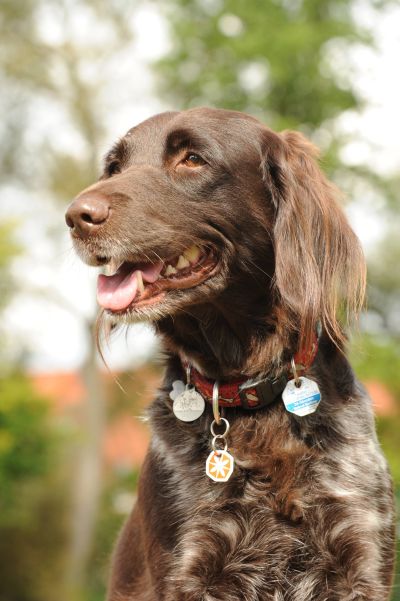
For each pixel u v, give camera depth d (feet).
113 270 14.33
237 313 14.32
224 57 83.76
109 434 93.66
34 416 62.39
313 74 80.74
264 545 13.32
